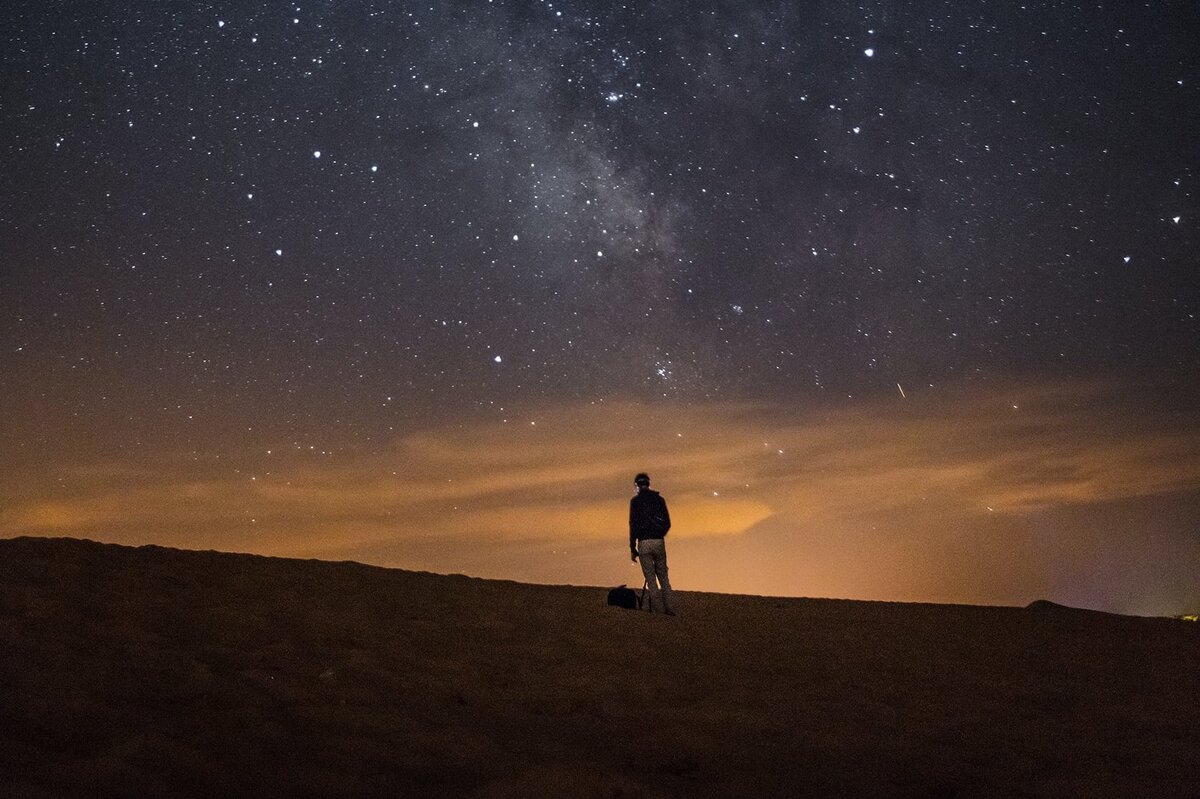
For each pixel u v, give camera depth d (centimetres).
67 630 491
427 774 368
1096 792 419
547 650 636
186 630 542
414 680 506
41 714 362
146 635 509
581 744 441
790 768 438
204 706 412
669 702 544
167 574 681
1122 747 498
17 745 324
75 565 646
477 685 521
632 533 939
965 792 429
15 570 606
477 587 879
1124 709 588
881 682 640
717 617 880
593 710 507
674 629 770
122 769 315
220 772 335
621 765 416
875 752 474
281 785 333
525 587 960
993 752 488
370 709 441
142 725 372
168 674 446
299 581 746
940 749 486
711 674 620
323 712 425
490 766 384
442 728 424
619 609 852
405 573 891
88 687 406
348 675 496
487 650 615
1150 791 421
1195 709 596
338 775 348
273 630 572
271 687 453
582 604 855
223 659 493
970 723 546
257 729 387
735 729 493
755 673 637
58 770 307
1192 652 813
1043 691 639
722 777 412
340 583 770
